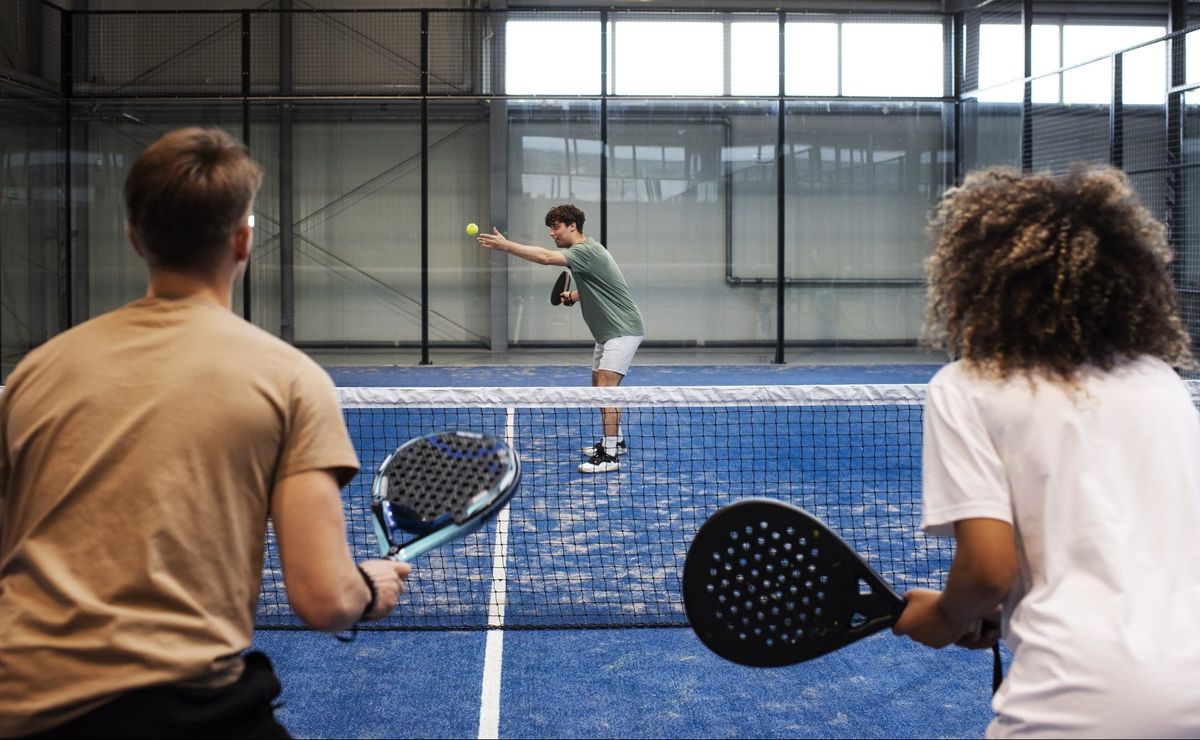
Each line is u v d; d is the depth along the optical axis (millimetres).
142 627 1214
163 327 1321
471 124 12938
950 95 12742
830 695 2824
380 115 12859
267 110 12742
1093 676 1235
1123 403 1345
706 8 12461
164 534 1235
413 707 2738
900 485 5254
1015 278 1386
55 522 1253
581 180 12914
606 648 3186
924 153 13117
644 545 4332
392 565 1471
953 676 2961
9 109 11398
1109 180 1417
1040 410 1335
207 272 1368
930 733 2576
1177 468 1335
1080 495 1308
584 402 3498
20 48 11625
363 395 3521
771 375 11719
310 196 12984
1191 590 1301
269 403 1291
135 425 1260
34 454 1287
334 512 1312
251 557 1310
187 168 1330
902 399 3506
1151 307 1399
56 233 12242
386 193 12992
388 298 13117
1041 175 1459
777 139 12953
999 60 11883
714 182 13016
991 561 1293
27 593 1253
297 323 13086
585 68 12469
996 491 1319
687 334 13172
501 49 12438
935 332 1512
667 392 3535
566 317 13125
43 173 12039
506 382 10914
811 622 1505
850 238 13195
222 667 1264
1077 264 1348
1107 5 11469
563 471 5973
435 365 13102
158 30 12320
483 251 13047
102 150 12492
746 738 2551
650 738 2551
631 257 13047
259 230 12930
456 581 3873
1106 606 1266
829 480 5691
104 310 12562
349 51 12500
